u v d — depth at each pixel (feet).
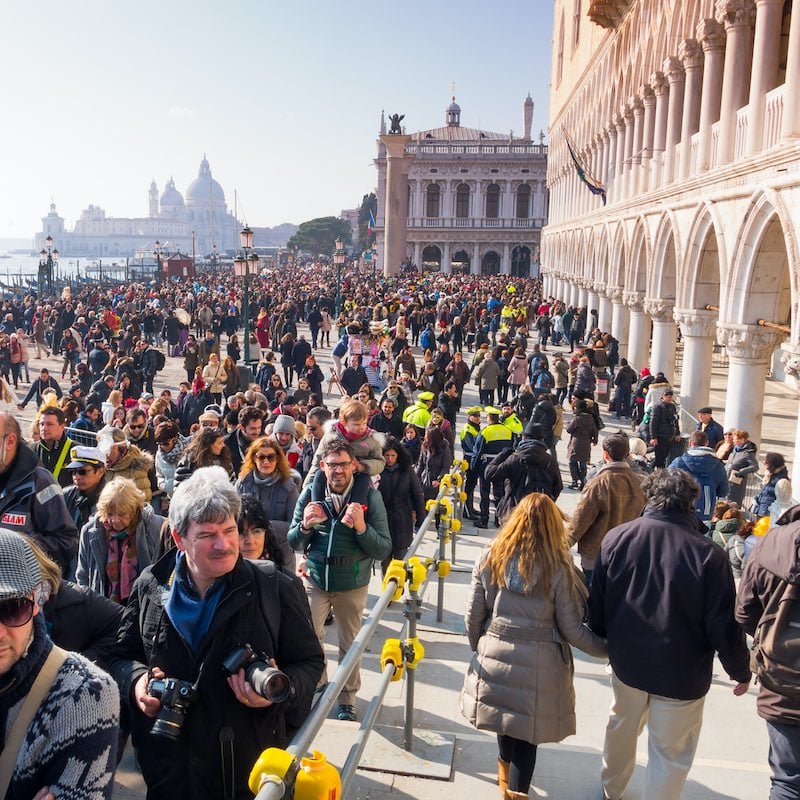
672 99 69.46
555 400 59.82
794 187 40.06
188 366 81.66
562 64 173.27
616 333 100.32
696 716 15.62
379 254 344.90
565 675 15.80
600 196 114.11
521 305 142.00
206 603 11.09
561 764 18.56
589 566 22.94
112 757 8.69
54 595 12.90
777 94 44.86
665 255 73.05
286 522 22.38
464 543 40.42
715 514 35.63
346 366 73.61
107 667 11.64
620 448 22.95
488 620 16.34
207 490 10.85
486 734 19.94
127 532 18.49
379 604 16.22
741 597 15.31
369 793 16.70
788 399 90.12
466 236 317.01
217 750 10.92
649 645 15.20
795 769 14.53
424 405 45.75
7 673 8.31
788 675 14.56
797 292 39.81
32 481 17.66
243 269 76.84
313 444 34.40
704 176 55.93
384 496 28.19
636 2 85.87
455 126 362.94
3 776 8.32
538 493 16.20
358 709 21.22
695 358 62.90
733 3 52.29
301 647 11.67
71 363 93.66
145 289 189.16
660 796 15.46
